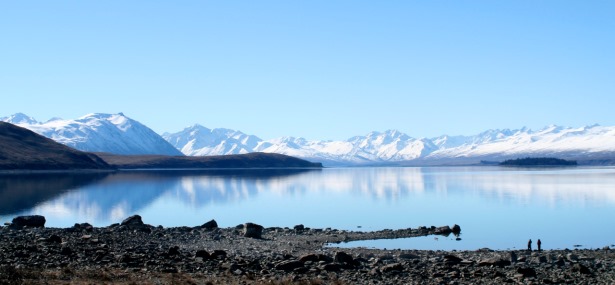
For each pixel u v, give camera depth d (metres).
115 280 35.78
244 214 114.38
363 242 74.00
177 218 107.00
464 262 49.78
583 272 45.88
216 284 36.38
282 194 171.50
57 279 34.72
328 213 115.56
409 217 107.25
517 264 50.12
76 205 126.25
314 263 47.41
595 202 136.00
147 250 52.72
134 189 184.50
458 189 193.25
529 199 146.50
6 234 60.34
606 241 75.50
